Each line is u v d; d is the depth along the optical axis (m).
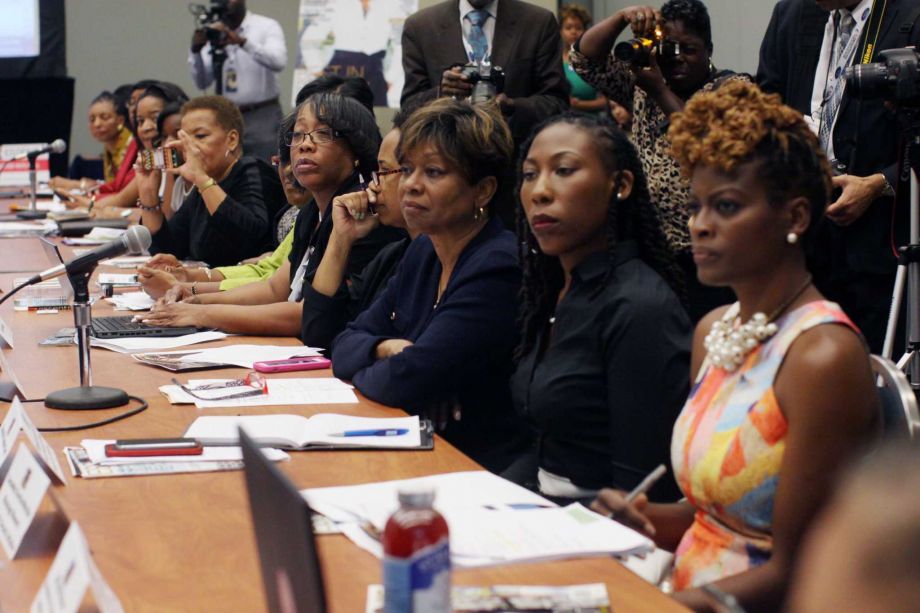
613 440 1.94
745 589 1.49
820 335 1.51
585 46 3.61
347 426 2.09
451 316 2.37
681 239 3.36
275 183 4.82
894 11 3.03
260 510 1.12
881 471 0.61
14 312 3.56
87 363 2.34
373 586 1.37
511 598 1.32
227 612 1.32
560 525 1.54
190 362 2.72
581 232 2.01
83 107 9.65
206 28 6.63
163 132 5.88
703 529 1.64
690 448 1.62
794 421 1.50
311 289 2.97
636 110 3.49
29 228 5.91
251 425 2.07
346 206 2.95
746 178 1.55
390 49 6.88
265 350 2.88
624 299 1.94
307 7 6.94
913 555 0.58
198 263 4.67
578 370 2.00
